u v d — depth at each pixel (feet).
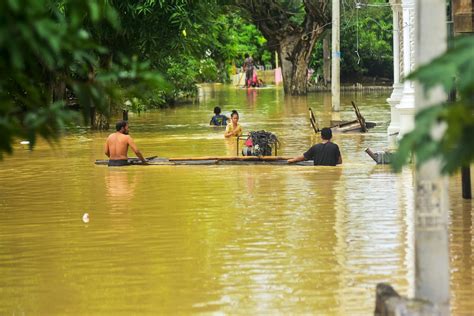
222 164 152.46
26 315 69.10
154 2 207.21
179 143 192.13
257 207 110.42
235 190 123.75
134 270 81.30
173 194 121.29
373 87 456.04
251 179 134.31
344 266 81.30
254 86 512.22
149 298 72.84
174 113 294.05
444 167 39.81
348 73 484.33
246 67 514.68
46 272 81.46
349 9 398.62
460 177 130.11
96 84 42.42
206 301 71.72
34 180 136.87
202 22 220.23
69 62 41.24
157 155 169.48
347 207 109.40
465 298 71.41
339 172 140.05
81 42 38.09
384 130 217.97
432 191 54.08
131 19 208.85
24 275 80.64
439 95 48.85
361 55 474.90
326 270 80.02
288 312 68.33
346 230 96.17
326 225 98.99
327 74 469.57
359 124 215.72
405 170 140.05
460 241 90.74
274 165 150.41
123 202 115.75
